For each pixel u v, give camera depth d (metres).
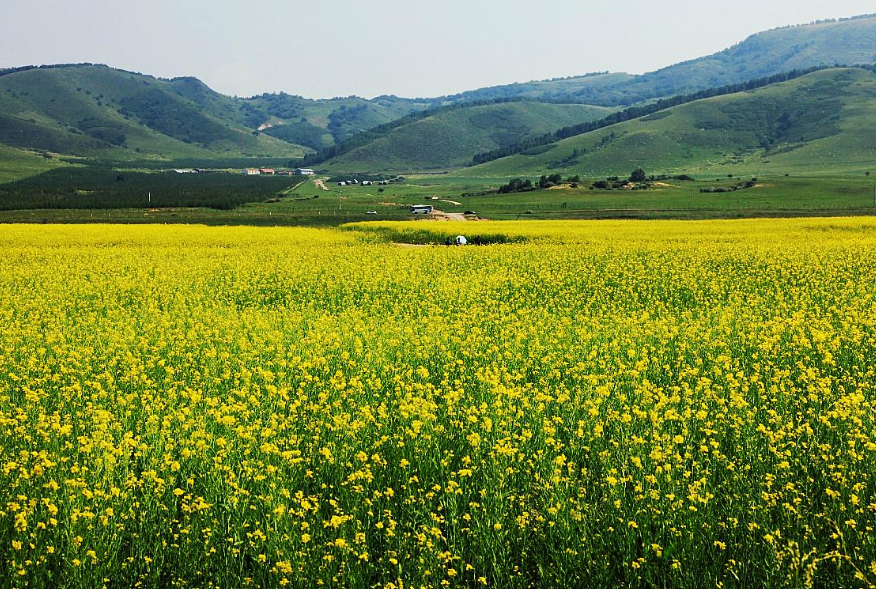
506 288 26.28
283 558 6.48
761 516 7.00
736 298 22.12
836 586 6.23
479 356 14.20
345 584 6.45
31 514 7.11
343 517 6.77
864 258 31.62
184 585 6.44
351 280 27.67
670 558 6.55
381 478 8.12
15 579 6.29
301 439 9.23
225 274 29.42
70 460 8.63
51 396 11.45
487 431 9.17
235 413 10.48
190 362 13.87
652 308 21.55
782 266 29.97
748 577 6.35
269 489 7.59
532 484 7.72
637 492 7.41
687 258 33.41
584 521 6.90
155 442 8.84
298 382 12.33
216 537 6.94
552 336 16.06
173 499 7.51
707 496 7.08
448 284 26.39
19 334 16.41
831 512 7.07
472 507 7.19
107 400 11.19
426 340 15.30
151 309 20.86
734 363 13.12
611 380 11.92
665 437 8.55
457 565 6.62
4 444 9.09
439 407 10.46
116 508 7.27
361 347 14.64
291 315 20.03
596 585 6.36
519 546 6.88
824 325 16.52
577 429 9.30
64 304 21.91
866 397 10.88
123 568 6.55
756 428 9.22
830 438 9.12
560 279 27.69
